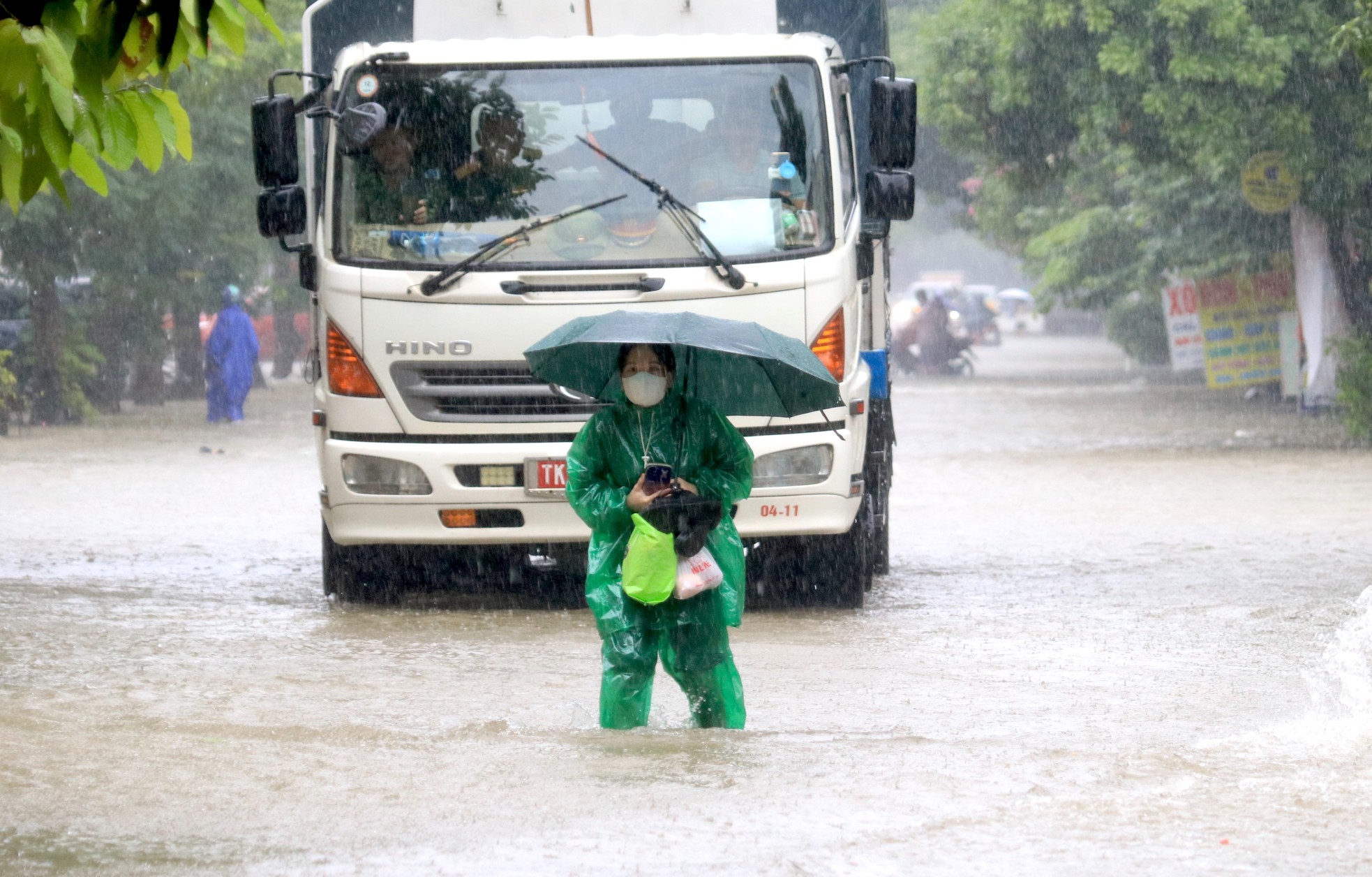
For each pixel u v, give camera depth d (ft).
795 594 102.99
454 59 97.35
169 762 55.21
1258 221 288.71
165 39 39.06
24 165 38.58
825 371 62.49
